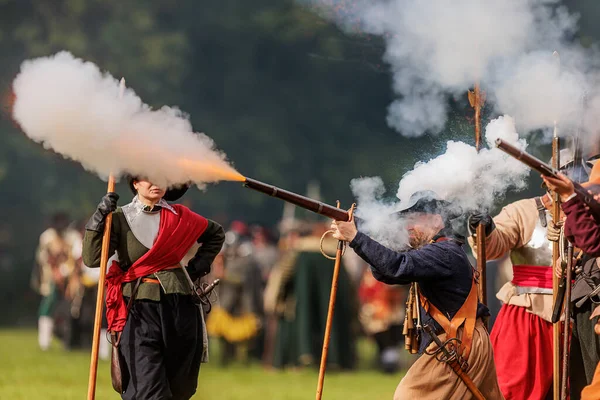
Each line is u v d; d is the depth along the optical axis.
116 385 14.84
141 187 14.91
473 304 13.89
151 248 14.90
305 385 28.77
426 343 13.86
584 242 13.51
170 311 14.90
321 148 72.19
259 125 71.50
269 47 71.88
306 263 33.56
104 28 64.75
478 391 13.81
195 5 71.00
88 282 36.75
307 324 33.41
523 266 16.66
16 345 39.72
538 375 16.36
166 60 65.44
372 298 34.16
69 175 67.25
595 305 15.60
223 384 28.36
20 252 67.44
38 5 64.69
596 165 14.67
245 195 71.06
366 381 30.58
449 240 14.04
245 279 35.25
